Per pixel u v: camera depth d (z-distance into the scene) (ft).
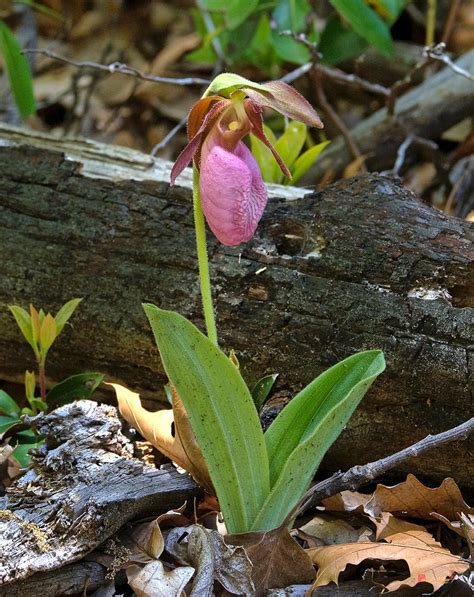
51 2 8.13
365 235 4.08
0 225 4.23
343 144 6.00
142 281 4.14
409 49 6.77
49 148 4.36
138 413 3.97
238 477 3.67
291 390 4.03
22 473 4.01
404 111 5.90
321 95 5.68
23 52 4.87
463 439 3.89
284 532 3.69
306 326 4.00
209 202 3.55
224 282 4.08
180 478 3.87
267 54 6.46
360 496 3.92
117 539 3.76
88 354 4.20
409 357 3.93
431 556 3.69
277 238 4.17
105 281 4.16
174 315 3.52
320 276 4.05
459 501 3.85
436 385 3.92
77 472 3.84
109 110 7.40
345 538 3.86
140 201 4.21
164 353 3.57
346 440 3.98
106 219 4.20
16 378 4.33
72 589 3.68
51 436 3.94
